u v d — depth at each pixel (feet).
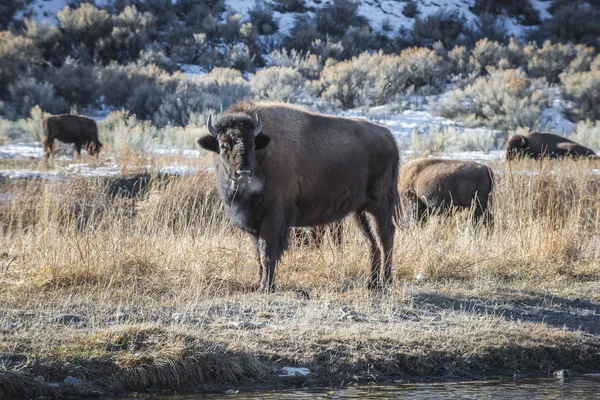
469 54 576.20
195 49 600.39
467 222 155.43
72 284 107.86
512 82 421.59
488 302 107.96
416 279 123.03
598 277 129.90
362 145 118.01
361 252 132.05
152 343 78.38
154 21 612.70
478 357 84.53
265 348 81.20
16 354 74.08
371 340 84.94
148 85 447.01
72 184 177.47
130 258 117.70
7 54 502.79
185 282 110.73
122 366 74.28
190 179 177.58
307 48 623.36
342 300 104.99
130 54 570.05
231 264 121.49
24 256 119.75
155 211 158.92
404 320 95.09
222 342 80.74
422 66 507.30
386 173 120.98
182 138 317.83
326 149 113.91
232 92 443.32
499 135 367.86
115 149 283.59
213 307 97.40
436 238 145.79
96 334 79.41
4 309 91.97
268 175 107.55
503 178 187.42
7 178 191.42
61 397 70.28
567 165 210.18
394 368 81.05
